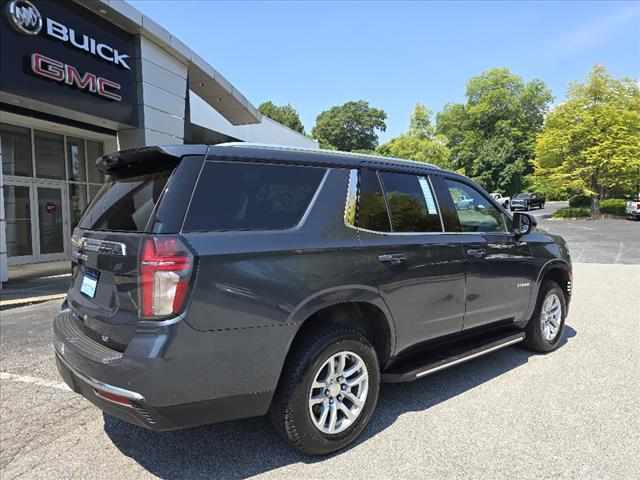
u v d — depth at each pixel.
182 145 2.74
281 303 2.72
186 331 2.43
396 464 2.90
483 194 4.46
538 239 4.90
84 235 3.08
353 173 3.34
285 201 2.96
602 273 10.98
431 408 3.70
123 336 2.54
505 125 52.75
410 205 3.67
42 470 2.91
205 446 3.17
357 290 3.08
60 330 3.09
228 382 2.57
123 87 12.07
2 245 10.09
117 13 11.20
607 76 30.64
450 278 3.74
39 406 3.88
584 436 3.23
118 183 3.21
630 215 28.50
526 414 3.58
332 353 2.95
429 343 3.72
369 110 81.62
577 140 30.41
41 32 9.92
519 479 2.73
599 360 4.83
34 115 12.20
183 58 13.84
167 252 2.43
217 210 2.67
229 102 18.61
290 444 2.92
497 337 4.38
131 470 2.89
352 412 3.10
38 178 14.40
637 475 2.76
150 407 2.39
